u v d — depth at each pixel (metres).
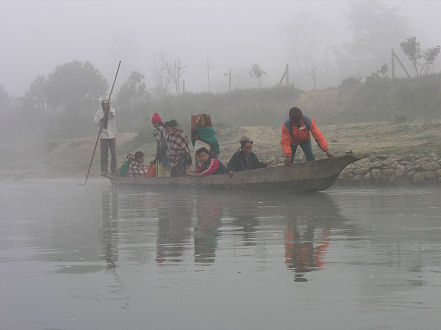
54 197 10.78
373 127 19.42
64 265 3.63
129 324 2.40
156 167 13.57
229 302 2.66
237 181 10.61
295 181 9.70
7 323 2.45
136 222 6.11
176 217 6.56
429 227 5.10
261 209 7.31
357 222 5.60
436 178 11.10
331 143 16.70
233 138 22.48
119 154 25.64
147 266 3.52
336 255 3.75
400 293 2.74
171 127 12.84
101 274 3.32
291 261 3.58
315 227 5.27
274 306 2.58
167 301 2.70
